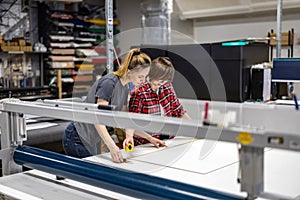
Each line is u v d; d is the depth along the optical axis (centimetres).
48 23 574
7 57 548
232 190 140
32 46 562
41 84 580
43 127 260
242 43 292
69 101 170
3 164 172
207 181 152
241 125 99
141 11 613
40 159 154
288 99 308
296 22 464
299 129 92
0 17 547
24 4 572
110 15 218
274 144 90
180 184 114
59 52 570
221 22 541
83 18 618
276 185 150
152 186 116
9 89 486
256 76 294
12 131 174
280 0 314
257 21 502
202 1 517
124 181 123
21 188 154
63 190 151
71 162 142
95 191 150
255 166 98
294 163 182
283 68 288
